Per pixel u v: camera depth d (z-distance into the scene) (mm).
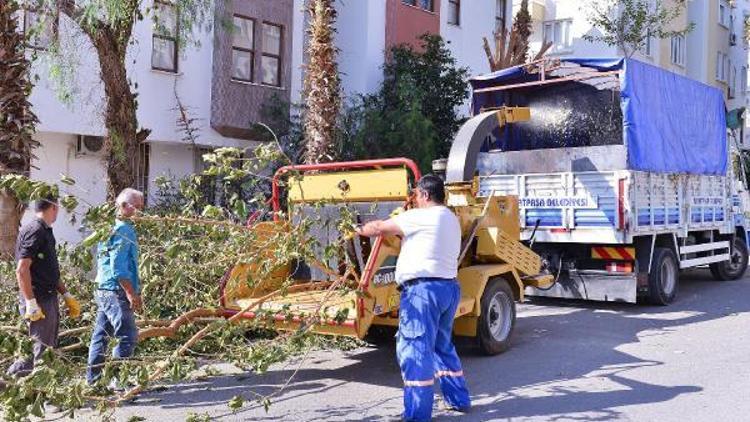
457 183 8844
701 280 15062
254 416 6199
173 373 5797
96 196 15594
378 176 7559
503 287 8516
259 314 6465
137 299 6375
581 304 12156
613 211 10742
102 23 10602
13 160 8938
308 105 13617
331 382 7281
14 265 7199
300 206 7312
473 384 7168
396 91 18047
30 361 6043
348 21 20594
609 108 11609
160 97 16219
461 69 18953
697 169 12820
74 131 14469
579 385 7074
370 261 6773
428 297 5875
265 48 18281
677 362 7961
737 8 39188
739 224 14828
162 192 14328
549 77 11719
